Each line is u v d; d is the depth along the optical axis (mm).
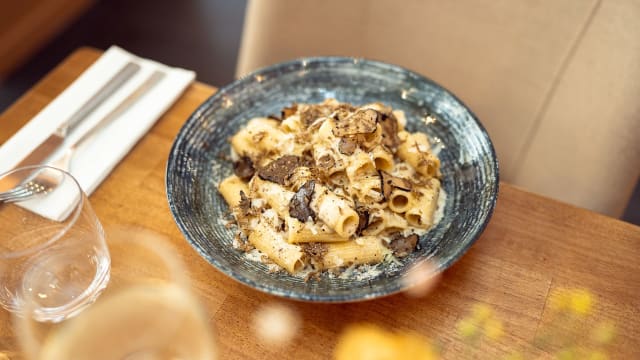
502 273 582
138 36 1570
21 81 1460
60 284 548
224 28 1591
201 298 570
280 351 541
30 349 534
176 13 1626
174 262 594
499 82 841
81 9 1618
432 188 617
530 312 558
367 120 612
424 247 585
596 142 801
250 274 551
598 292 567
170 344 536
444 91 667
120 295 568
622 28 741
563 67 793
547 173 856
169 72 740
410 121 680
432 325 553
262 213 604
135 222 625
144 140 690
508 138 868
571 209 621
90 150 666
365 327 553
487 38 822
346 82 703
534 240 602
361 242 585
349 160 602
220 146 670
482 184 602
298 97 705
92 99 701
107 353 531
